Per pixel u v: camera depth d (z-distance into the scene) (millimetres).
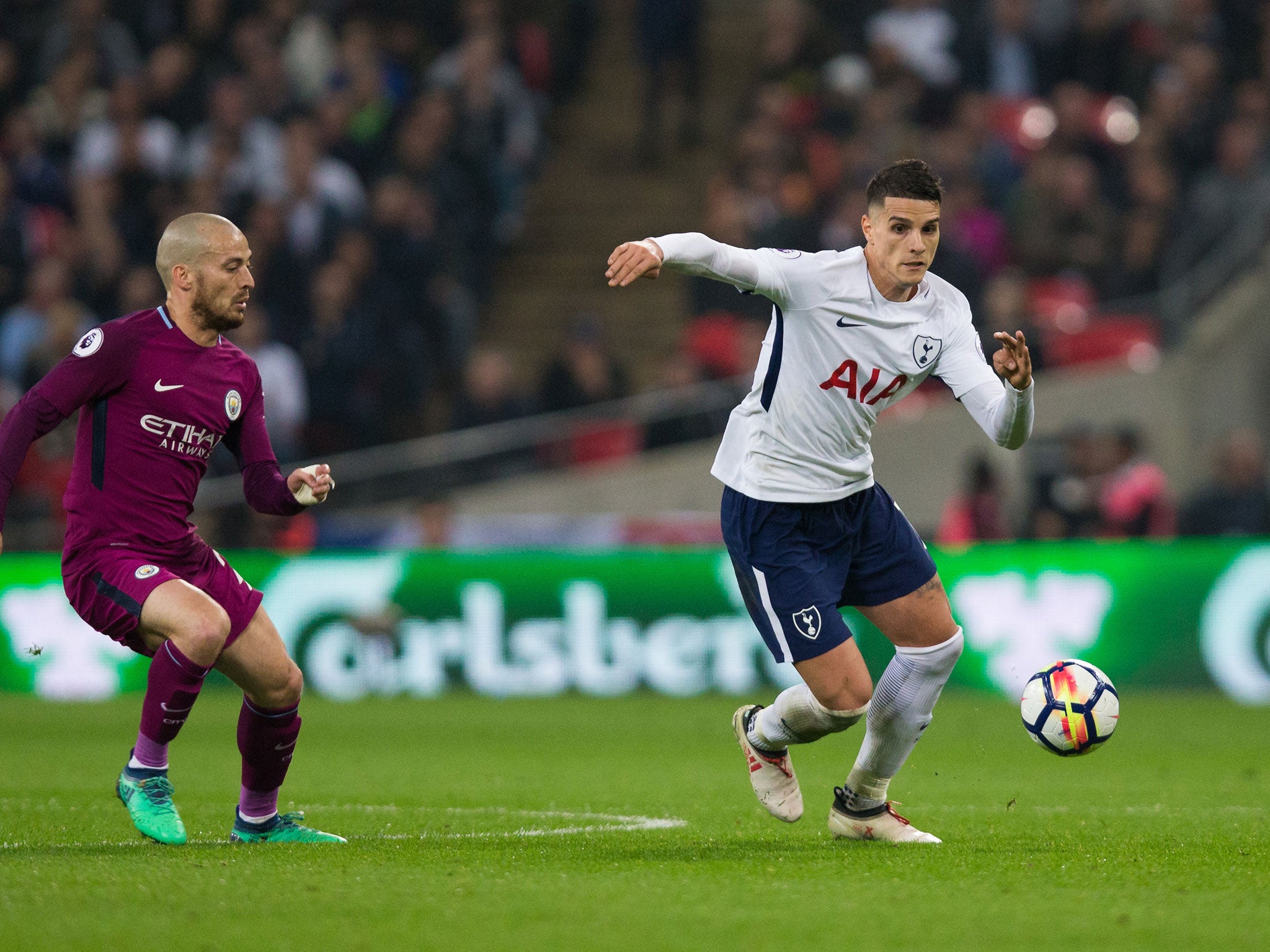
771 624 20266
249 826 20906
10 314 60062
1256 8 70750
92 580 19969
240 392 20734
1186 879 17562
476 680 52406
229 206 60750
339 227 60000
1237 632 50312
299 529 54406
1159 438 62594
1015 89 68625
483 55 66625
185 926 14695
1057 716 20719
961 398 20281
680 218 70938
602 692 52188
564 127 74500
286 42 68000
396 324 59125
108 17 67562
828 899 16156
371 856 19203
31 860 18531
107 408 20016
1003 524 54812
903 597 20328
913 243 19484
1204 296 63688
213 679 54125
